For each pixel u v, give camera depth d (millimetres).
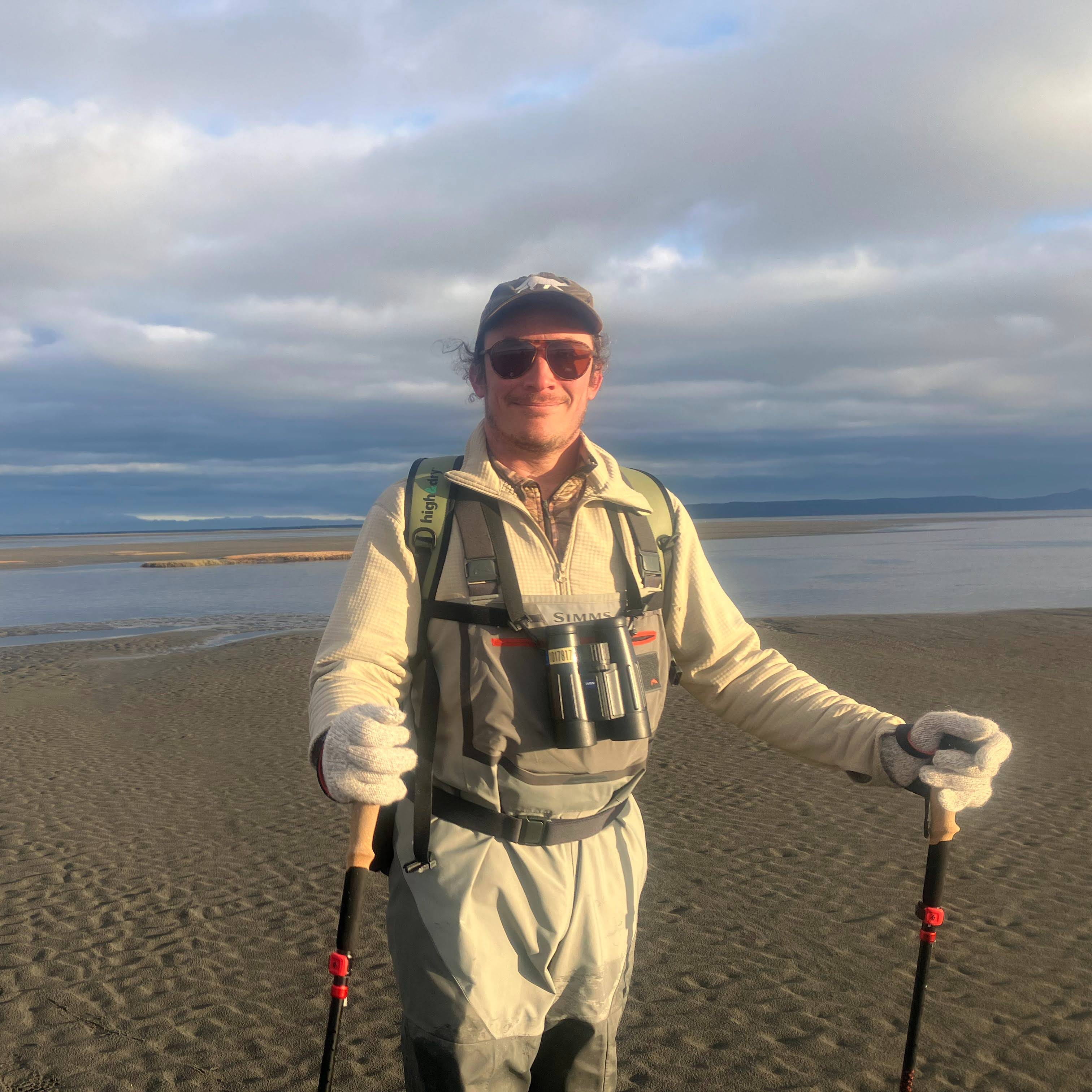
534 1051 1709
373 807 1640
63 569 49562
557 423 1840
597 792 1782
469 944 1669
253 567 47188
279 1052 3420
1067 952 4109
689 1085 3186
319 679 1724
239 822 6152
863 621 17656
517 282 1859
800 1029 3514
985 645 14305
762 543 68500
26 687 11781
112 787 7074
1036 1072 3225
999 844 5504
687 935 4320
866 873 5047
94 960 4168
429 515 1788
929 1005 3670
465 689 1736
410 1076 1739
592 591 1816
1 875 5230
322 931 4449
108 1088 3213
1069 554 46969
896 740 1719
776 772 7090
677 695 10133
